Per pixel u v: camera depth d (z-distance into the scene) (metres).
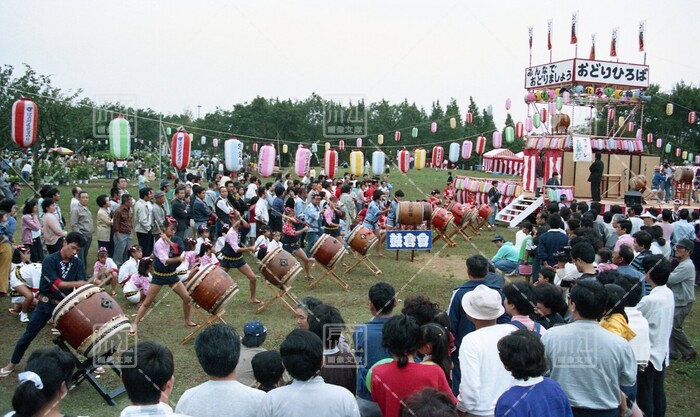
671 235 10.74
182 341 7.18
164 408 3.09
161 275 7.31
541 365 3.16
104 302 5.52
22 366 6.24
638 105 21.88
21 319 7.76
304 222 12.09
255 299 9.10
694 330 8.34
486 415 3.64
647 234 6.82
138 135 30.77
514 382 3.68
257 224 12.76
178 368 6.37
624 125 23.48
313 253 10.00
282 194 12.92
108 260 8.97
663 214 10.80
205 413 3.25
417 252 14.38
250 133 26.19
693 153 27.89
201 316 7.56
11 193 15.70
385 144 33.47
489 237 17.11
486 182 22.17
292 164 29.34
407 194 27.39
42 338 7.20
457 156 19.11
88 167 26.36
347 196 14.50
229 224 12.09
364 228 11.43
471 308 4.05
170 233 7.38
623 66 20.36
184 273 7.75
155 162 29.77
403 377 3.43
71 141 20.70
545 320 4.63
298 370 3.20
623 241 8.15
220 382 3.34
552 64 20.89
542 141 21.44
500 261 10.27
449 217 15.12
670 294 5.14
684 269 6.79
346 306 9.07
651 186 21.92
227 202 12.27
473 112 39.88
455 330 4.94
